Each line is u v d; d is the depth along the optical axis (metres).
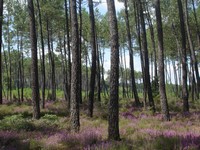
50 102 34.62
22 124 13.73
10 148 9.27
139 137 11.07
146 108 24.81
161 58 17.77
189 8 38.47
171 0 37.72
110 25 10.94
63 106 27.56
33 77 18.00
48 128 13.73
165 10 38.25
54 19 35.78
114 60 10.82
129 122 16.89
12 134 11.34
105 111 21.34
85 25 42.41
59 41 43.22
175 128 13.90
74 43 13.59
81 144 10.16
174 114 20.47
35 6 32.97
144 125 15.17
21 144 9.80
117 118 10.78
